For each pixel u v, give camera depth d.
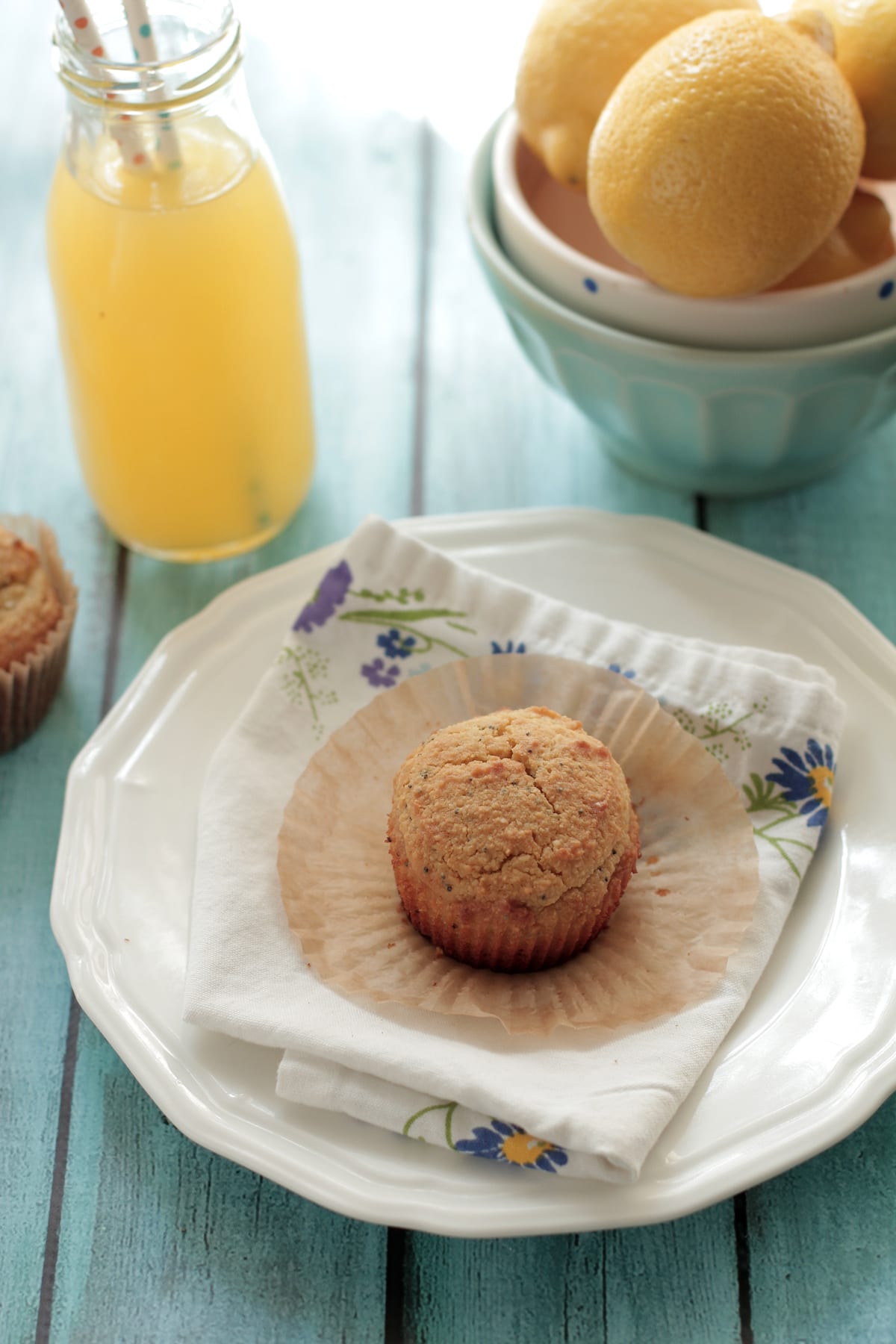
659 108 0.64
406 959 0.62
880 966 0.60
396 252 0.85
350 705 0.67
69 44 0.65
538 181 0.75
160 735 0.67
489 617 0.68
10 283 0.84
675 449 0.73
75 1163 0.61
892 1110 0.61
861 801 0.64
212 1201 0.60
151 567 0.75
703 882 0.62
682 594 0.70
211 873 0.62
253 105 0.91
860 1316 0.58
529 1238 0.59
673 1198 0.56
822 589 0.69
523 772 0.62
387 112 0.90
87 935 0.62
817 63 0.64
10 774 0.69
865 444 0.77
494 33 0.94
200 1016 0.59
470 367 0.81
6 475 0.78
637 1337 0.58
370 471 0.78
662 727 0.65
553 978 0.62
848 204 0.68
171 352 0.68
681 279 0.67
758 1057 0.59
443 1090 0.57
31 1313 0.59
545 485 0.77
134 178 0.67
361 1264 0.59
